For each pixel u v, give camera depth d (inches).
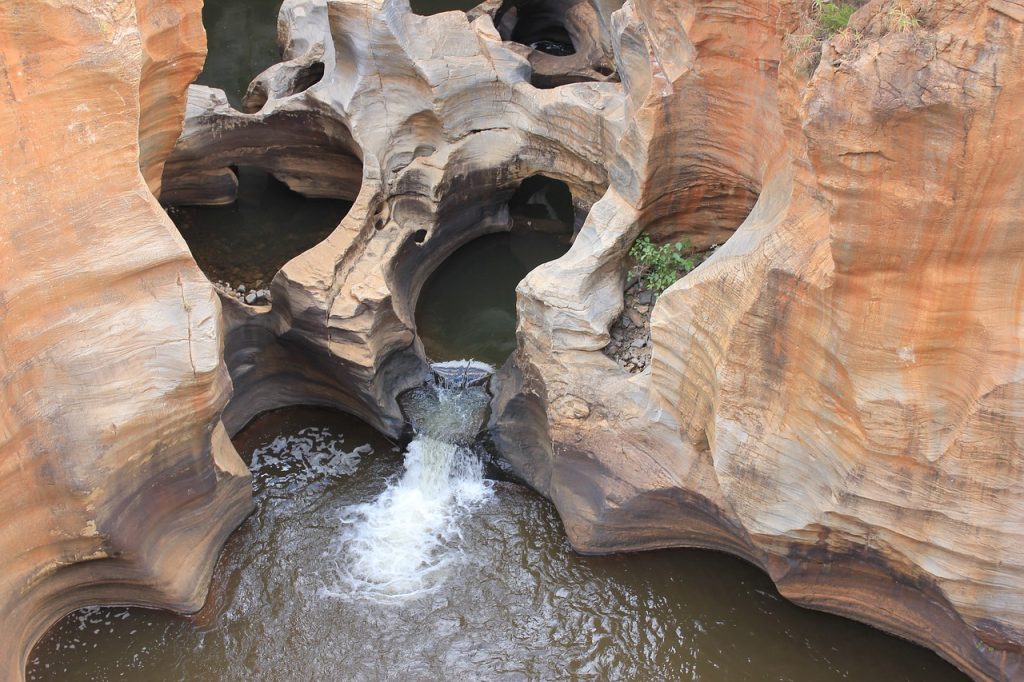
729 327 346.0
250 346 465.7
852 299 301.3
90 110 336.2
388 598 403.5
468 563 417.1
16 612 360.8
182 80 432.8
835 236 289.9
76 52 325.4
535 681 374.6
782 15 336.2
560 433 415.8
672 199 453.4
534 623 394.3
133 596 394.0
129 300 364.2
